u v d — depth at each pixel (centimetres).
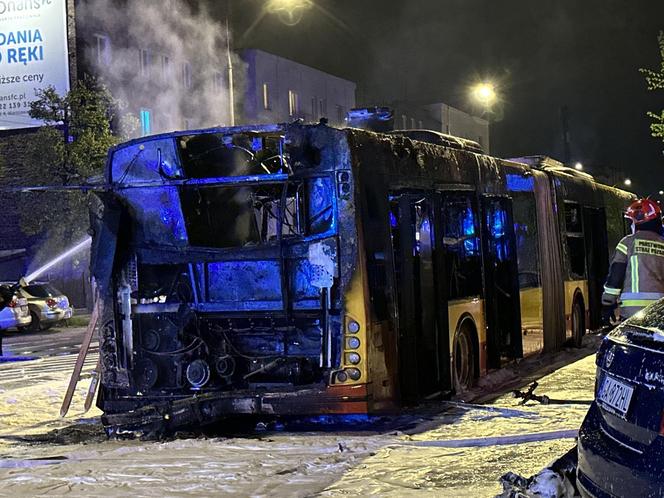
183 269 930
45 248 3375
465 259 1139
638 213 861
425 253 1000
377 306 868
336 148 862
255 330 903
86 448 827
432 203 1009
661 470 370
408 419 919
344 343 845
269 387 872
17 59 3753
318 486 633
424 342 982
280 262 879
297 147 871
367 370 842
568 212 1698
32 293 2797
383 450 746
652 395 386
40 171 3092
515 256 1291
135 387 927
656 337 396
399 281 937
